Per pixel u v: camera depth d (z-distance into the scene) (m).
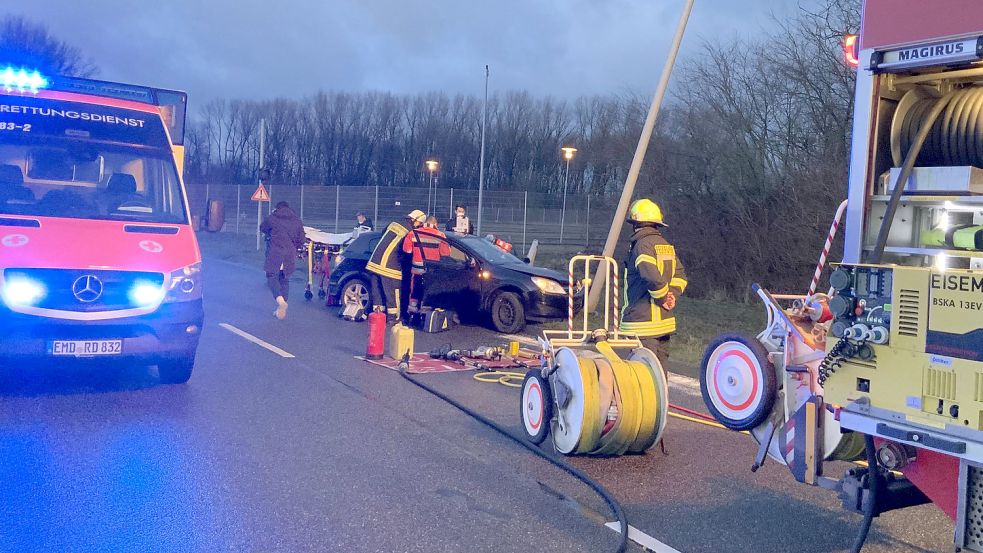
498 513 5.11
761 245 19.73
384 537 4.64
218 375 8.80
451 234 13.89
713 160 21.69
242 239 38.28
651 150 23.41
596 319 14.73
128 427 6.61
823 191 17.83
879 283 3.73
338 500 5.21
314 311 14.96
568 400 6.23
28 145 7.88
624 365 6.38
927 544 4.83
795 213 18.67
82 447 6.03
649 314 7.25
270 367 9.39
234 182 73.19
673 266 7.27
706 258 21.33
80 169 7.97
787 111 20.03
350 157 71.69
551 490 5.60
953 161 4.11
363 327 13.07
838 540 4.86
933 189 4.03
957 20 3.77
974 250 3.87
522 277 12.98
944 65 3.92
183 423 6.81
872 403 3.76
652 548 4.66
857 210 4.24
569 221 34.16
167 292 7.38
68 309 6.94
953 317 3.44
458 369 9.73
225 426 6.79
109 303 7.11
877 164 4.24
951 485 3.60
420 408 7.75
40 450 5.92
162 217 8.02
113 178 8.04
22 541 4.36
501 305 13.02
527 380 6.80
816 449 4.65
